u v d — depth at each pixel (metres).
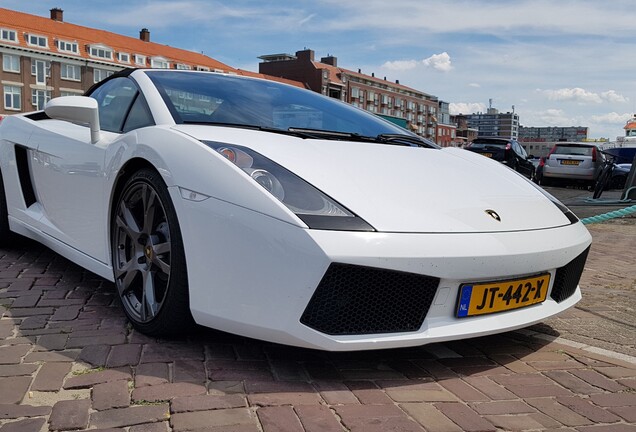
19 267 3.34
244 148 2.12
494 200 2.32
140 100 2.69
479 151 16.22
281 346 2.23
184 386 1.83
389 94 104.69
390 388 1.95
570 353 2.43
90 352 2.08
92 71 61.25
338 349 1.84
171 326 2.14
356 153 2.36
